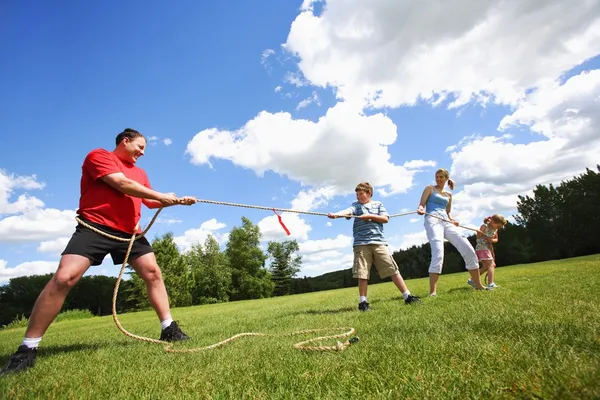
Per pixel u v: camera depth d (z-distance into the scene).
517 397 1.31
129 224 3.46
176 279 37.22
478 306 3.68
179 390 1.84
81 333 5.95
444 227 6.34
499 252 35.56
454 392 1.43
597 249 36.34
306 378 1.82
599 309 2.79
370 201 5.70
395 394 1.49
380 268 5.34
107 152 3.34
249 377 1.93
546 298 3.71
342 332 3.21
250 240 49.84
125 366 2.53
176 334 3.70
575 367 1.48
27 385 2.11
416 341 2.32
